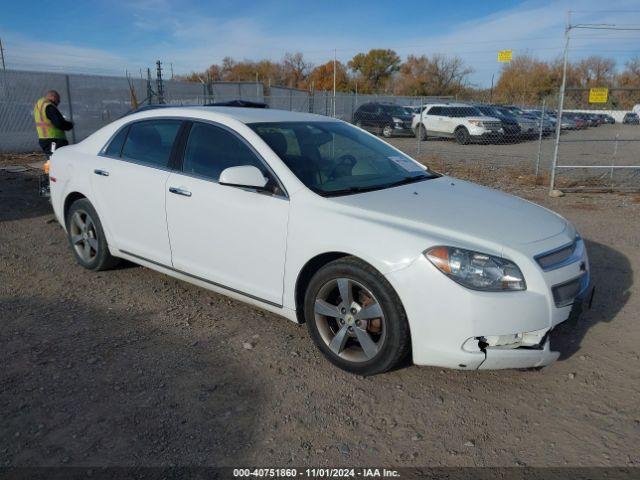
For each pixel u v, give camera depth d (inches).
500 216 135.5
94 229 192.4
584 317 167.5
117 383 127.2
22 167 460.1
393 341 122.1
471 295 113.3
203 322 159.8
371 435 110.7
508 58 533.6
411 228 123.6
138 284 188.4
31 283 189.0
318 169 147.9
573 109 431.5
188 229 157.8
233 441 108.0
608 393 126.7
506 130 792.9
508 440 109.9
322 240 129.1
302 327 157.5
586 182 423.5
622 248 239.0
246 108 177.6
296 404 120.3
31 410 116.6
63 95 644.7
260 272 144.0
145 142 176.2
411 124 871.1
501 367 118.6
